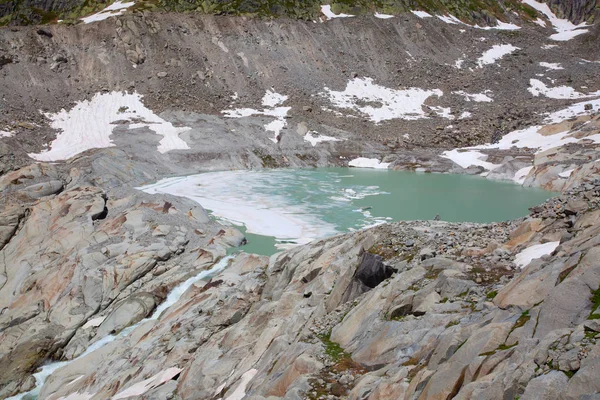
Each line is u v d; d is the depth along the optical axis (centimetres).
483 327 1009
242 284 2648
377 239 2014
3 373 2817
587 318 882
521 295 1090
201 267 3431
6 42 8144
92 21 9494
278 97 8712
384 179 6231
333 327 1566
